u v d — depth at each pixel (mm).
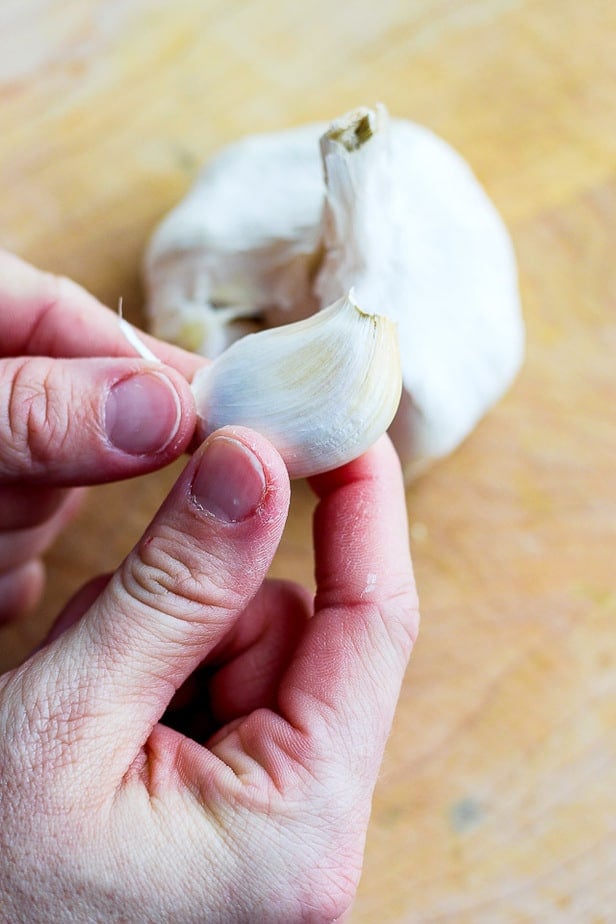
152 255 285
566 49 315
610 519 298
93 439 223
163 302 283
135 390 219
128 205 309
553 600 295
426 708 290
